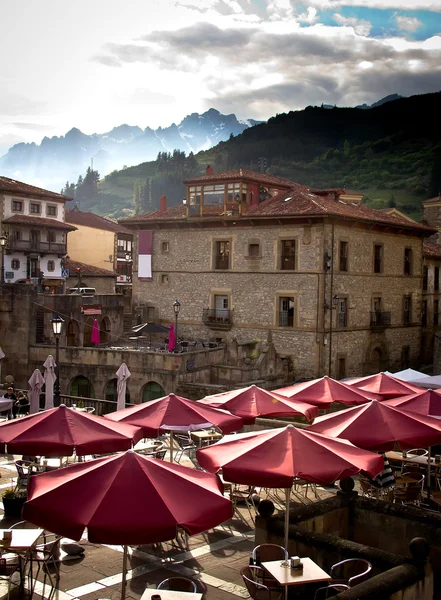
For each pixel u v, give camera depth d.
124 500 10.37
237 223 51.22
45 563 12.86
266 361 44.94
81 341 53.03
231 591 13.22
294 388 24.59
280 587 11.88
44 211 80.69
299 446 13.23
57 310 50.44
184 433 27.42
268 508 13.63
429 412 20.17
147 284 57.19
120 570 14.18
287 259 49.28
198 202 53.75
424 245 68.06
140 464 11.07
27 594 12.68
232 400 21.28
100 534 9.99
